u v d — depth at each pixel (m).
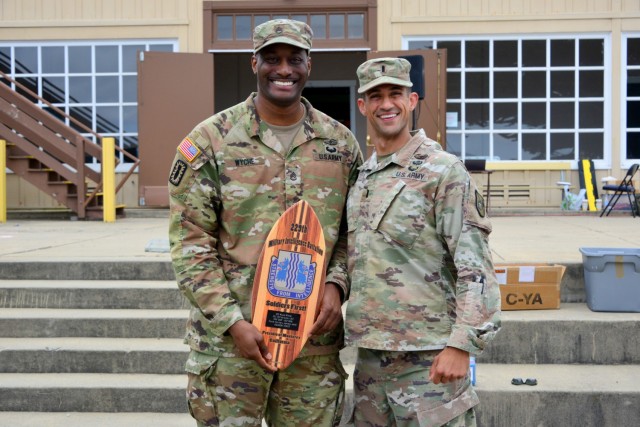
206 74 9.88
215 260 2.46
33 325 4.19
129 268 4.74
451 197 2.36
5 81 10.27
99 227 8.01
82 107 10.28
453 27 10.06
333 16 10.16
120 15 10.20
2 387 3.69
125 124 10.28
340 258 2.61
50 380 3.78
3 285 4.57
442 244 2.43
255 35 2.44
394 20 10.08
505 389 3.43
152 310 4.39
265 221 2.47
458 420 2.39
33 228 7.89
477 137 10.20
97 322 4.16
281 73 2.41
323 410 2.51
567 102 10.12
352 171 2.64
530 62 10.12
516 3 10.03
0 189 8.82
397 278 2.40
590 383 3.52
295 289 2.39
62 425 3.51
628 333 3.86
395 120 2.45
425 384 2.38
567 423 3.41
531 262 4.50
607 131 10.09
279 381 2.49
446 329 2.40
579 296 4.37
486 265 2.34
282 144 2.52
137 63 9.77
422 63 6.24
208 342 2.46
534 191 10.16
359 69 2.49
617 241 5.98
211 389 2.47
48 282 4.69
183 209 2.46
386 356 2.43
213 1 10.12
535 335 3.87
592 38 10.05
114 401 3.67
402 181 2.43
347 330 2.47
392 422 2.48
